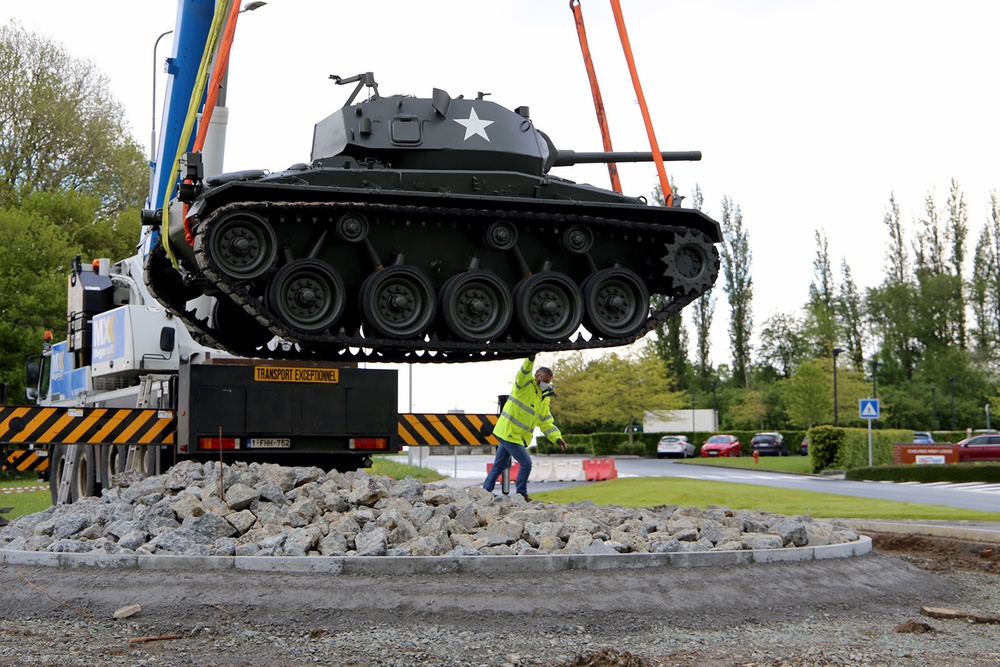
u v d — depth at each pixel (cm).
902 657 735
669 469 5022
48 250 4009
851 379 7550
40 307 3869
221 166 1838
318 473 1198
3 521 1369
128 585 859
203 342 1712
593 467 3859
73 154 4759
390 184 1409
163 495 1142
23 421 1430
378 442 1555
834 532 1173
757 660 719
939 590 1016
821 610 895
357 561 887
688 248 1556
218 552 925
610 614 830
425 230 1467
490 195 1447
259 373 1498
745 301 10031
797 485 3406
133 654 702
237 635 757
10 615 815
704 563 963
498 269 1514
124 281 1961
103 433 1468
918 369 10150
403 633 766
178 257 1536
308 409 1519
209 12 1816
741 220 10100
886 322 10481
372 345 1394
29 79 4666
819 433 4600
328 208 1359
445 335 1488
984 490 3064
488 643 744
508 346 1466
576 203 1476
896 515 1759
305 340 1359
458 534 997
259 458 1543
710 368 10050
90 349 1944
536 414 1459
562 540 1009
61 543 967
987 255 10281
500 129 1488
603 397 7150
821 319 9550
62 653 702
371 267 1445
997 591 1038
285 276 1347
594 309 1520
